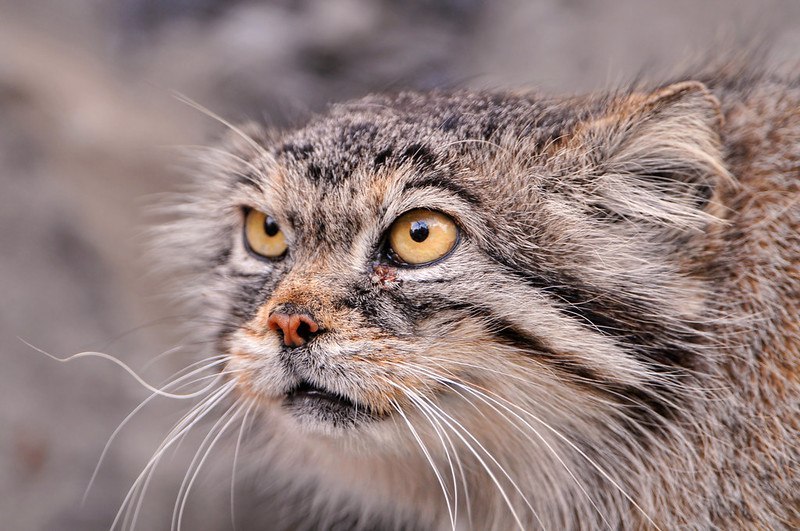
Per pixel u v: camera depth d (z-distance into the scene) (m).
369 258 11.72
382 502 14.66
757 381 11.59
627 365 11.59
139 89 24.02
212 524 18.44
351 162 11.96
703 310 11.66
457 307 11.41
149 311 20.73
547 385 11.67
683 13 21.44
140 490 19.12
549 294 11.57
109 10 25.91
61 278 21.28
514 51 23.44
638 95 12.63
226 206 14.45
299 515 16.81
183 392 16.25
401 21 24.14
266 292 12.50
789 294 11.62
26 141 22.45
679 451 11.88
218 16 25.14
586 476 12.46
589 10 22.91
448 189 11.52
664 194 12.11
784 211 11.85
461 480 13.19
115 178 22.45
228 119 21.94
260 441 15.55
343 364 11.40
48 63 23.55
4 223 21.44
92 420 19.97
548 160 11.96
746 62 14.77
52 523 19.03
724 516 11.73
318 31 23.80
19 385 19.95
